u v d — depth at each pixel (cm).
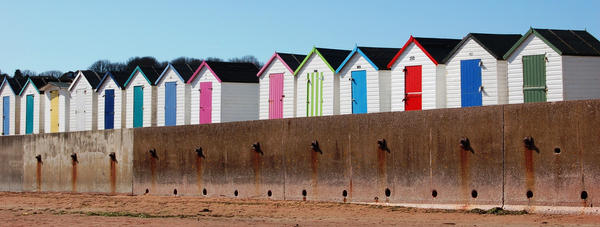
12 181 4362
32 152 4222
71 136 3966
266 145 2920
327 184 2697
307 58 3528
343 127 2652
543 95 2773
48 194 3941
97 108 4619
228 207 2780
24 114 5241
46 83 5184
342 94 3419
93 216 2667
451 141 2356
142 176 3531
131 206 3023
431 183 2403
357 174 2605
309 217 2436
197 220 2455
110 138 3725
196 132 3244
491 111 2267
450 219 2205
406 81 3186
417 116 2445
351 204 2600
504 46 3009
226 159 3091
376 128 2552
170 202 3081
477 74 2972
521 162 2198
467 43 3000
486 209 2261
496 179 2252
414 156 2445
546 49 2769
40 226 2389
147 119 4244
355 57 3378
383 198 2530
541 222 2045
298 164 2797
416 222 2197
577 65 2748
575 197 2092
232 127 3067
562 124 2119
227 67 4006
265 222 2355
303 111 3547
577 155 2089
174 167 3356
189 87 4069
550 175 2139
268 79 3700
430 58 3102
